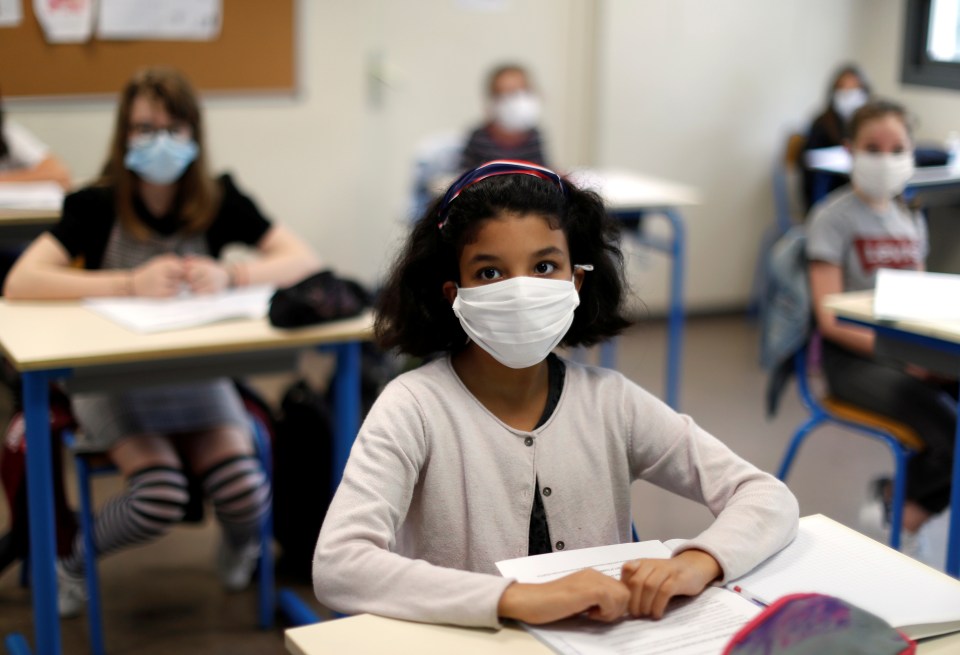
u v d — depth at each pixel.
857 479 3.23
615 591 1.04
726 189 5.38
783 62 5.33
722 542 1.16
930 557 2.64
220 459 2.36
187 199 2.53
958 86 4.85
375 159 4.74
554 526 1.29
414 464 1.27
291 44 4.44
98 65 4.11
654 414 1.36
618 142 5.10
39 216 3.05
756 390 4.17
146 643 2.38
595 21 4.97
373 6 4.57
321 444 2.67
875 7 5.38
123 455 2.28
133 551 2.87
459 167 4.30
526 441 1.30
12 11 3.94
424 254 1.34
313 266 2.64
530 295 1.24
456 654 1.02
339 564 1.13
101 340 2.10
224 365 2.22
